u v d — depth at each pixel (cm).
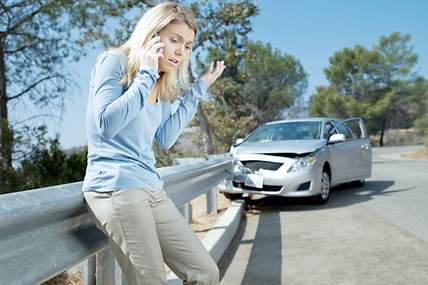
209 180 583
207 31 1449
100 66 196
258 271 429
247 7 1439
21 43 1357
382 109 4900
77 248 204
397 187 1016
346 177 907
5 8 1308
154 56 191
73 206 196
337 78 5231
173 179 359
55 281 343
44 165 768
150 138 209
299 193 761
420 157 2367
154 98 215
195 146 1739
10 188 747
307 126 905
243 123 2716
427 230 567
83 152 810
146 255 190
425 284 376
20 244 168
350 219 656
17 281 160
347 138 971
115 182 189
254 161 790
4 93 1371
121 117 181
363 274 407
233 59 1514
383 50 5138
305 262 452
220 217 641
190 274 211
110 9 1366
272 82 4238
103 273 258
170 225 207
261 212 762
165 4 210
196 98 257
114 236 192
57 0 1290
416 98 5069
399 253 467
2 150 831
